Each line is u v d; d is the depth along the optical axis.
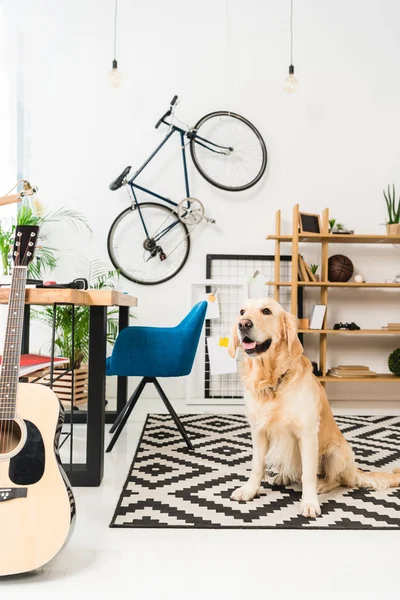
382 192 4.17
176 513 1.64
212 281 4.00
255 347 1.68
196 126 3.99
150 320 4.03
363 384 4.05
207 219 4.01
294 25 4.18
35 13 4.04
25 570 1.17
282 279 4.10
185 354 2.40
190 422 3.15
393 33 4.21
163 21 4.12
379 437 2.82
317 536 1.48
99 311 1.94
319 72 4.18
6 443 1.26
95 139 4.04
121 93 4.07
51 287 1.87
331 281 3.87
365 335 4.07
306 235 3.65
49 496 1.21
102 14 4.08
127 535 1.47
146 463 2.22
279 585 1.19
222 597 1.13
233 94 4.15
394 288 4.12
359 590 1.17
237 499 1.76
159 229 4.05
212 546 1.40
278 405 1.69
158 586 1.17
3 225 3.93
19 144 4.00
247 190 4.11
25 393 1.30
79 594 1.13
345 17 4.20
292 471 1.81
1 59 3.99
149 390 4.03
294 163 4.15
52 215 3.99
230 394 3.97
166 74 4.11
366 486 1.92
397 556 1.35
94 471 1.92
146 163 3.91
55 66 4.04
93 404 1.93
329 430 1.88
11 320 1.39
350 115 4.18
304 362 1.74
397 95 4.20
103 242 4.01
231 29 4.15
